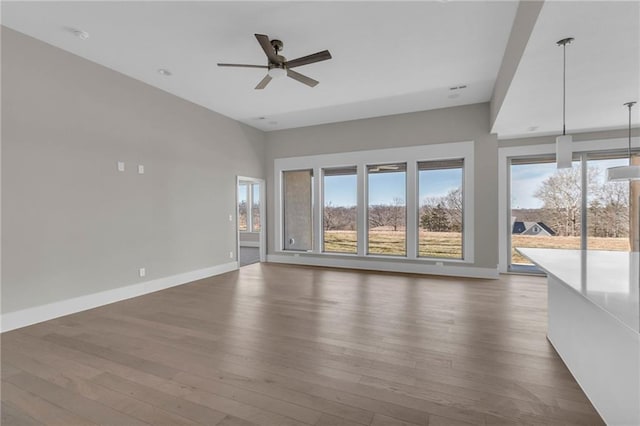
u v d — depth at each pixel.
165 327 3.15
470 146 5.35
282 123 6.52
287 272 5.91
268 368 2.33
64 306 3.52
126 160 4.21
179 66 3.94
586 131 5.07
